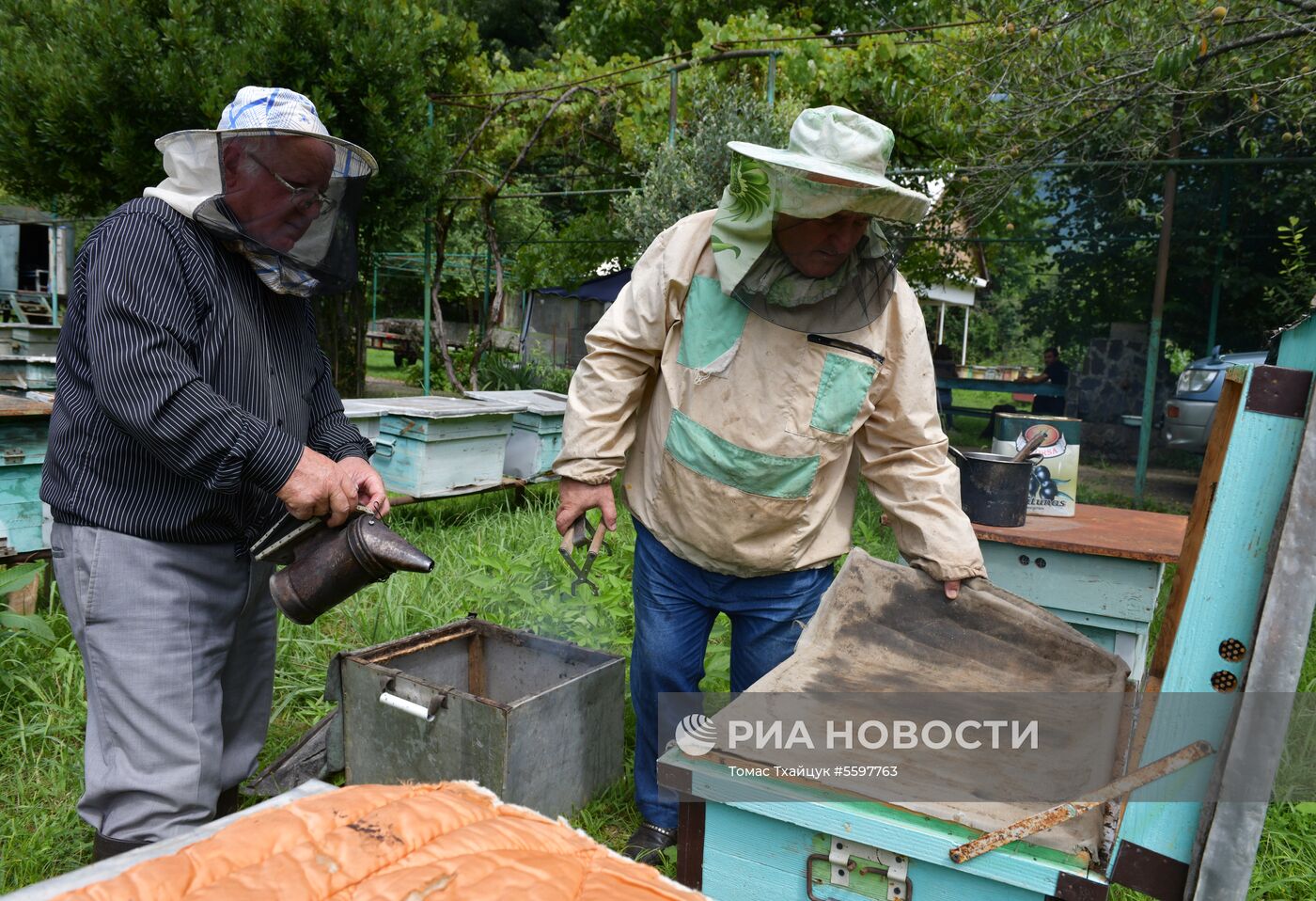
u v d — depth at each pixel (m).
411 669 2.91
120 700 1.99
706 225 2.28
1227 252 11.30
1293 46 5.46
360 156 1.99
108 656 1.99
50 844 2.40
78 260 2.01
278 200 1.92
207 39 8.09
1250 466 1.37
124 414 1.83
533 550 4.70
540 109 10.64
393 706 2.60
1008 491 3.21
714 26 9.20
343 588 1.92
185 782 2.03
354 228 2.10
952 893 1.42
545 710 2.52
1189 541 1.65
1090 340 12.21
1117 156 9.16
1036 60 5.70
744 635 2.52
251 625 2.33
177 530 2.01
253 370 2.09
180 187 1.95
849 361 2.17
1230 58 5.68
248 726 2.41
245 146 1.86
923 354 2.27
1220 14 4.80
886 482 2.28
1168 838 1.42
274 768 2.71
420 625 3.82
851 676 1.83
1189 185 11.27
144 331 1.85
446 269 20.97
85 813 2.06
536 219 18.08
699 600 2.45
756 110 7.21
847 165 1.93
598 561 4.30
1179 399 9.16
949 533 2.12
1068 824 1.40
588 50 16.27
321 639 3.65
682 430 2.25
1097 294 13.02
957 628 2.00
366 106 8.50
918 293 11.62
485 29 26.92
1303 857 2.52
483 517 5.99
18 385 4.78
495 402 6.12
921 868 1.44
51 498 2.04
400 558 1.87
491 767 2.43
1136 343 11.76
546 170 15.53
